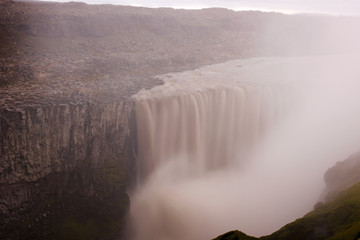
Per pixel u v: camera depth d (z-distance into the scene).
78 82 79.62
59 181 66.62
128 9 121.00
